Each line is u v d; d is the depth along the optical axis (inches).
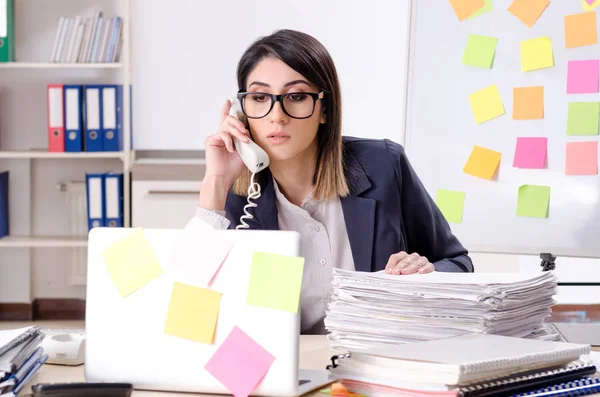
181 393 46.8
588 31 87.6
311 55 65.4
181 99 171.3
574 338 64.4
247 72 66.7
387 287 53.3
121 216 161.0
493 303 51.6
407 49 95.0
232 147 65.4
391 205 72.1
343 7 169.3
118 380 47.1
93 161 175.3
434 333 52.3
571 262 140.7
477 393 41.6
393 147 74.9
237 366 45.6
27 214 175.0
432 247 76.5
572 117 88.0
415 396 42.1
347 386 45.2
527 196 89.5
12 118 174.1
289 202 70.6
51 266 177.0
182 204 154.9
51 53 161.3
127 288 47.3
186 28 169.8
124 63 161.3
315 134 66.8
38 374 51.6
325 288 70.3
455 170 93.1
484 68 92.0
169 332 46.6
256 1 169.6
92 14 171.0
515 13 90.7
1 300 175.3
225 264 46.3
